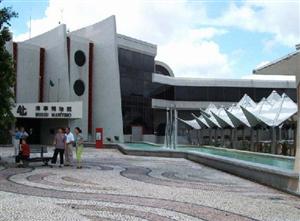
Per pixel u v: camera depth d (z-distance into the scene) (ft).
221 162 65.82
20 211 30.55
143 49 181.98
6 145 122.83
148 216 30.45
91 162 77.56
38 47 157.69
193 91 210.18
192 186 47.26
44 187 43.45
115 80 161.38
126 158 90.48
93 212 31.22
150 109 186.29
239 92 215.51
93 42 167.63
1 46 66.59
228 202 37.24
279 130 123.54
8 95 68.39
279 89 219.82
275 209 34.58
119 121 160.45
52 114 138.82
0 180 48.70
